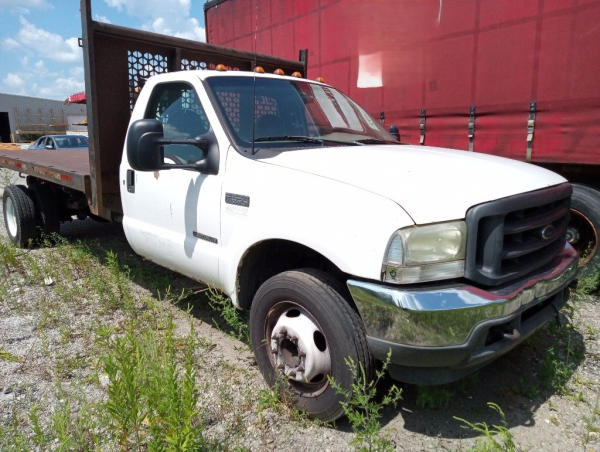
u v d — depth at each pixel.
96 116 4.41
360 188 2.55
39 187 6.20
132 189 4.15
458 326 2.30
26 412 2.82
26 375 3.23
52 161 6.38
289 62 5.88
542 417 2.87
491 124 4.74
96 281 4.65
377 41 5.75
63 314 4.14
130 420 2.43
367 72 5.92
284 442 2.62
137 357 2.76
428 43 5.21
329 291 2.61
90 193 4.70
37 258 5.74
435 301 2.29
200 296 4.55
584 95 4.04
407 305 2.29
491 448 2.37
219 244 3.30
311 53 6.68
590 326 3.91
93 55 4.27
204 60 5.14
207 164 3.37
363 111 4.42
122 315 4.15
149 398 2.42
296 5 6.78
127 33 4.41
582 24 3.98
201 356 3.43
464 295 2.34
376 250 2.38
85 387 3.08
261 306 2.96
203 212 3.39
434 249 2.37
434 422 2.82
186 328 3.93
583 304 4.26
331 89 4.39
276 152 3.17
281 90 3.86
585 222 4.46
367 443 2.57
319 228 2.61
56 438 2.57
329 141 3.54
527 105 4.43
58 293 4.57
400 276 2.32
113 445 2.49
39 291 4.70
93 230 7.38
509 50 4.51
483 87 4.76
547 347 3.61
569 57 4.09
